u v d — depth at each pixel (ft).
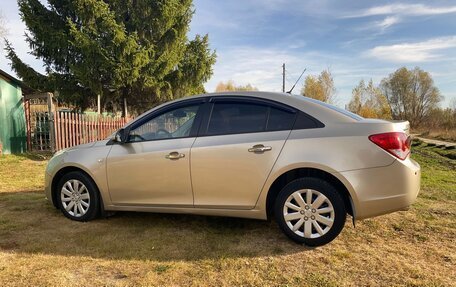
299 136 12.30
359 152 11.64
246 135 12.88
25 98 40.14
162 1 62.23
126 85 64.85
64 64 59.72
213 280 10.00
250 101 13.38
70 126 40.24
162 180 13.78
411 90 196.95
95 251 12.01
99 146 15.29
